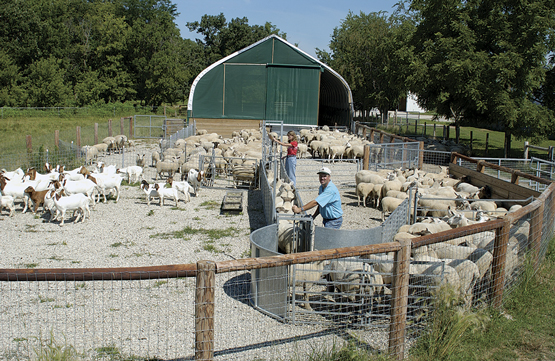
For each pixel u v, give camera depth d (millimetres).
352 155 22703
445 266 6539
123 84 61344
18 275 4305
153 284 7867
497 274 6582
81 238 10578
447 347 5387
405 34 35594
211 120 31797
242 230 11562
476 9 26688
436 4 27484
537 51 24109
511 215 6648
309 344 5801
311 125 31984
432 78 26672
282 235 8758
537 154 30688
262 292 6844
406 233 8797
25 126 34344
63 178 13906
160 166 17484
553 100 31516
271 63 31281
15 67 50875
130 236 10828
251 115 31891
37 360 5141
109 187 14195
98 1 77000
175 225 11898
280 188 11594
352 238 8547
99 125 31922
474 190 14688
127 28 65438
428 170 21891
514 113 24016
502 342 5766
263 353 5516
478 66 24219
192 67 76875
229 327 6301
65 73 59312
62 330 6094
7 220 11953
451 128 47906
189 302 7102
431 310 6109
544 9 24578
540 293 7020
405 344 5754
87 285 7770
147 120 39312
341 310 6793
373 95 47719
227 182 17938
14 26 56250
